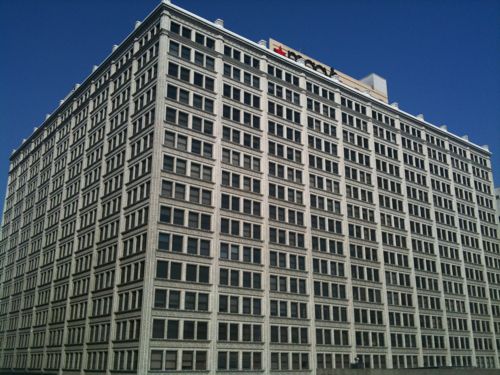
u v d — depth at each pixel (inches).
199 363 2559.1
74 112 3912.4
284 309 2987.2
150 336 2438.5
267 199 3122.5
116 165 3129.9
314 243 3282.5
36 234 4084.6
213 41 3203.7
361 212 3646.7
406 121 4323.3
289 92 3511.3
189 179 2815.0
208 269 2736.2
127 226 2832.2
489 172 5004.9
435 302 3914.9
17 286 4183.1
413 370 2647.6
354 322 3304.6
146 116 2945.4
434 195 4293.8
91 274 3041.3
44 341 3415.4
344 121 3801.7
